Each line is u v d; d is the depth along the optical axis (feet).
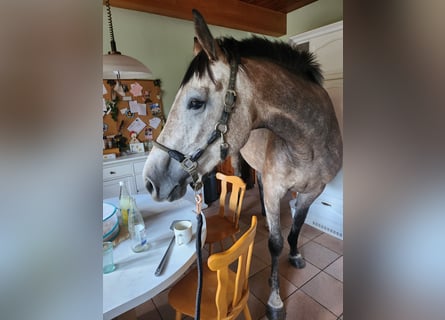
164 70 10.18
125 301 2.63
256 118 3.17
